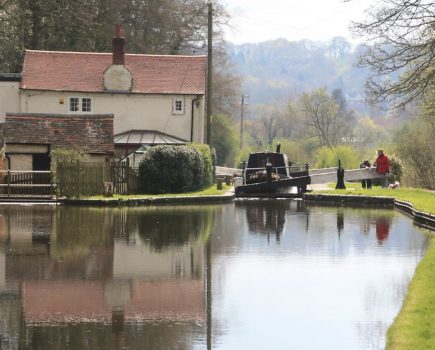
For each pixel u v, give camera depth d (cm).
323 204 4059
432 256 2023
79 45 7000
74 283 1733
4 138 4541
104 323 1384
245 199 4406
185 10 7619
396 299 1587
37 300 1557
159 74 5847
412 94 3020
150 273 1864
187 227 2819
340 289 1691
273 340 1293
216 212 3494
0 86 5631
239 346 1258
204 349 1238
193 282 1762
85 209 3522
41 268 1912
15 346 1238
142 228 2767
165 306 1521
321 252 2216
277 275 1856
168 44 7631
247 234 2630
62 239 2436
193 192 4466
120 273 1859
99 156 4516
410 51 2936
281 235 2611
